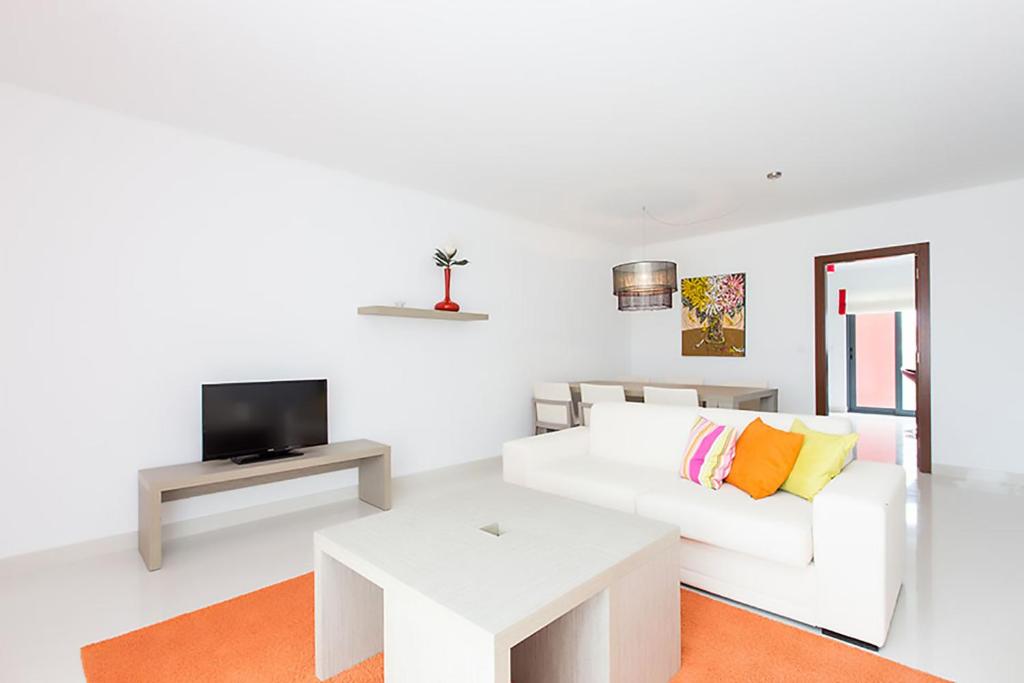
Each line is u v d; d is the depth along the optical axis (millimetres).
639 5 2088
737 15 2156
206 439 3139
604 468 3119
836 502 2016
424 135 3363
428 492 4188
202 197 3338
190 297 3293
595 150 3611
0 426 2693
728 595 2324
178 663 1926
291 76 2631
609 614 1592
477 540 1838
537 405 5289
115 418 3029
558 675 1721
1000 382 4375
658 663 1785
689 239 6348
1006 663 1861
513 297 5371
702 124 3201
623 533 1899
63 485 2867
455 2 2062
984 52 2430
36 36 2264
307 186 3820
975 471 4480
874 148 3580
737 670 1846
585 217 5395
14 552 2727
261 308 3596
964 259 4516
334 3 2057
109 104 2926
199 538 3232
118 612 2303
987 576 2568
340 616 1897
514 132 3318
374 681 1836
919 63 2525
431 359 4609
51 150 2830
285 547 3072
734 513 2262
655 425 3215
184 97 2848
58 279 2854
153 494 2760
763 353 5730
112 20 2152
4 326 2703
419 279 4516
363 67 2549
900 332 9211
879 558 1921
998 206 4359
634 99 2887
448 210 4750
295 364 3752
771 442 2574
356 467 3980
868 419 8594
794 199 4762
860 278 9227
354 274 4086
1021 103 2932
